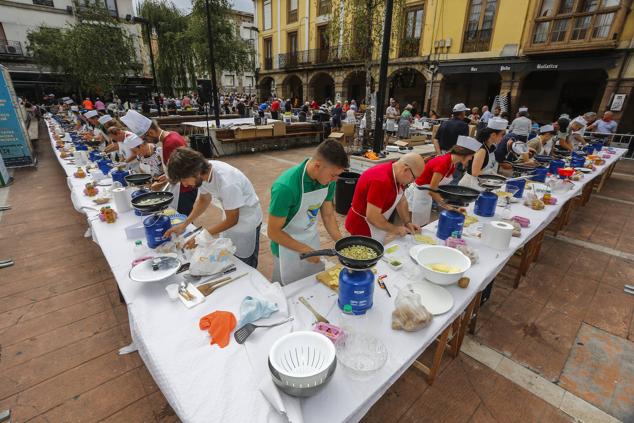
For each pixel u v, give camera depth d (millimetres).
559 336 2467
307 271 2074
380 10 6730
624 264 3514
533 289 3047
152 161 3504
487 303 2836
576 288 3072
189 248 1953
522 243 2254
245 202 2100
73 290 2961
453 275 1593
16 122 7914
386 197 2148
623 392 2002
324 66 18344
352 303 1419
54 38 17250
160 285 1690
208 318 1392
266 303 1448
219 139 9258
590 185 5223
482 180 2652
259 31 22516
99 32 13328
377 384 1109
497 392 1997
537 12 10797
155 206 2008
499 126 3104
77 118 10578
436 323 1423
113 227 2461
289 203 1699
